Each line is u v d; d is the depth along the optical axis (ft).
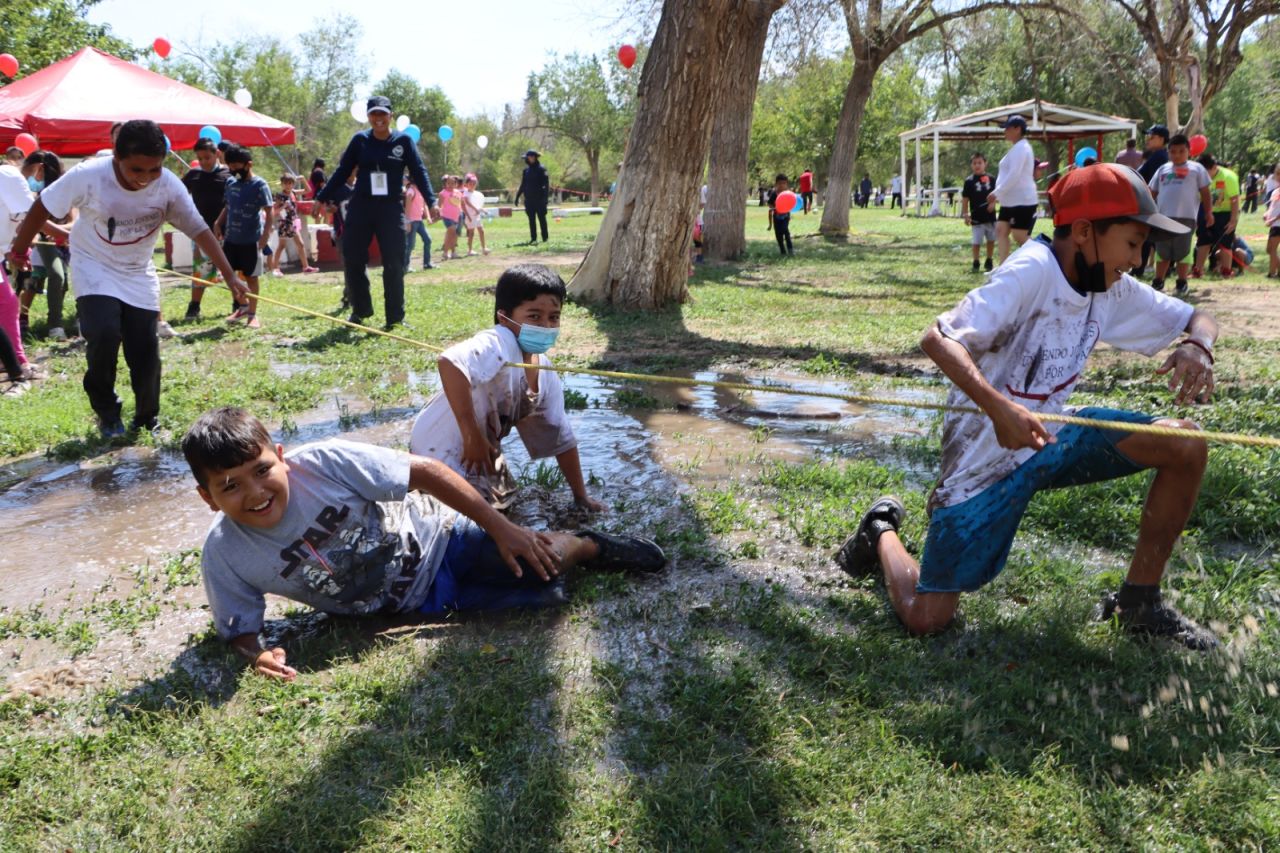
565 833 7.88
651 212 37.32
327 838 7.92
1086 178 9.91
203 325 36.06
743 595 12.18
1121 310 10.71
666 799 8.17
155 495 17.19
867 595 12.21
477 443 13.34
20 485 17.97
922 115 196.54
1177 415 19.22
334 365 28.02
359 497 10.96
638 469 17.74
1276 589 11.99
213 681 10.53
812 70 72.38
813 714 9.46
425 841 7.83
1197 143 53.93
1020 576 12.59
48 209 18.94
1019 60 104.63
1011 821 7.96
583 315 36.22
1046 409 10.61
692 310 37.29
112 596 13.02
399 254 32.91
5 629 12.01
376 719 9.59
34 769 8.97
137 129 18.70
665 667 10.50
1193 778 8.28
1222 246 46.37
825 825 7.98
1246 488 14.61
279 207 56.85
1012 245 46.55
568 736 9.23
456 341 30.94
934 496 10.96
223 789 8.57
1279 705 9.32
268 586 10.92
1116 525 14.14
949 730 9.17
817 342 30.22
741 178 60.29
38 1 95.40
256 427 10.16
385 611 11.81
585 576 12.80
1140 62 91.20
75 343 32.58
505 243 81.56
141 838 8.00
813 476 16.58
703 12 35.24
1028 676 10.02
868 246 72.95
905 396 23.29
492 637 11.28
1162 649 10.53
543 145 273.95
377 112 31.45
